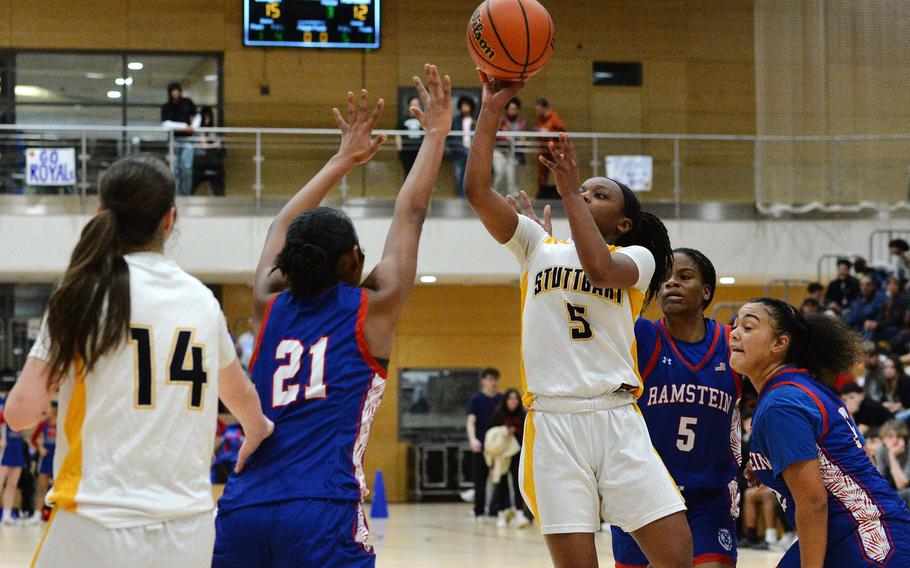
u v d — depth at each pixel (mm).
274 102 20469
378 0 20516
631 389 4477
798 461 4094
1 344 19391
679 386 5332
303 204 4273
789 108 20000
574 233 4156
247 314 19578
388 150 17969
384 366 3750
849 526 4133
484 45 4414
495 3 4422
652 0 21344
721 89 21375
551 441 4410
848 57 20016
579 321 4430
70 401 3145
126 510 3061
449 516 16922
